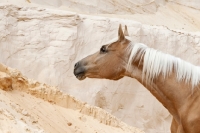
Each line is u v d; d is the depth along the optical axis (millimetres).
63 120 10383
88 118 11297
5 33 19531
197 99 6312
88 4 25266
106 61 6812
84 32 20922
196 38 23828
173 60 6512
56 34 20266
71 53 20078
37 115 9766
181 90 6410
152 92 6609
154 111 21125
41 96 10953
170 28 26031
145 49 6594
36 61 19516
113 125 11672
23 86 10805
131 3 27062
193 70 6457
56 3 24062
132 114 20625
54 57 19750
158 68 6453
